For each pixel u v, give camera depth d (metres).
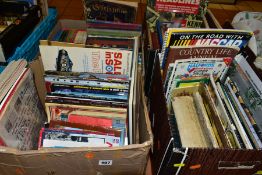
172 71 0.83
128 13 1.07
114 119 0.80
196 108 0.84
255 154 0.57
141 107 0.85
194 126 0.79
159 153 0.72
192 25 1.08
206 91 0.81
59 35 1.13
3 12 1.07
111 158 0.64
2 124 0.64
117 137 0.72
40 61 0.91
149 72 0.95
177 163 0.61
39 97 0.98
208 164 0.62
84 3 1.05
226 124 0.74
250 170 0.67
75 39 1.08
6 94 0.69
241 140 0.68
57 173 0.68
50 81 0.80
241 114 0.75
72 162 0.64
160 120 0.73
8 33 0.89
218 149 0.55
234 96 0.82
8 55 0.90
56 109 0.78
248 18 1.17
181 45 0.78
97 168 0.68
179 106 0.85
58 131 0.71
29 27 1.05
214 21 1.05
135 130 0.86
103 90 0.79
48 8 1.25
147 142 0.62
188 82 0.88
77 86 0.79
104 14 1.09
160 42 0.95
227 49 0.80
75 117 0.80
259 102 0.76
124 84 0.79
